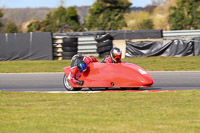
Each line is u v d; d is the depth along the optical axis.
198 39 70.19
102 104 23.75
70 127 17.61
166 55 71.06
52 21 125.31
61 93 29.30
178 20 111.19
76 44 74.44
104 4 123.25
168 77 42.69
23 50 74.94
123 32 82.00
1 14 129.38
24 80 42.78
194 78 41.12
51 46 74.06
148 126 17.56
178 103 23.52
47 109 22.30
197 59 64.12
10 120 19.48
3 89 35.72
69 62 64.69
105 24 120.50
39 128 17.56
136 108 22.08
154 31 81.00
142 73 30.02
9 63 66.50
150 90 30.55
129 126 17.61
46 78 44.19
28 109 22.39
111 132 16.56
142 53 72.44
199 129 16.89
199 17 109.88
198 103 23.33
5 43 75.38
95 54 76.12
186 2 111.75
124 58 72.00
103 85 30.12
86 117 19.73
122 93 28.12
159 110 21.33
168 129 16.95
